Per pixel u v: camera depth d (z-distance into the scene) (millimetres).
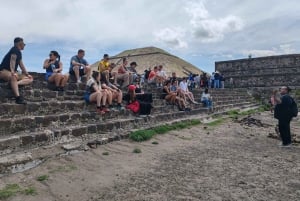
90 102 10773
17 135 7141
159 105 14953
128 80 14102
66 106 9828
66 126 8969
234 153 9414
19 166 6258
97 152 8203
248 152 9641
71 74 12180
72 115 9273
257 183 6617
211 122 16000
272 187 6383
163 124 12719
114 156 8188
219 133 13117
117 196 5699
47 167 6617
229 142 11242
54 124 8602
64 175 6391
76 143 8195
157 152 9070
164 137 11164
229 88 36719
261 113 23328
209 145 10539
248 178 6941
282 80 35562
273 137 12391
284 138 10617
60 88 10891
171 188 6191
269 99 33188
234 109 22859
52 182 5992
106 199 5551
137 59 41750
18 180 5863
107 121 10461
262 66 37406
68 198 5504
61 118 8859
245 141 11586
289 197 5852
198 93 22844
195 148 9945
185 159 8453
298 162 8461
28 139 7105
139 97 12930
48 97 10141
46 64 11297
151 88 16062
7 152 6570
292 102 10578
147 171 7227
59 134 7988
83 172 6730
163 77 18391
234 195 5902
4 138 6680
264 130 14562
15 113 8023
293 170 7645
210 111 19453
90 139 8938
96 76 11117
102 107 10641
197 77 29672
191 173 7207
